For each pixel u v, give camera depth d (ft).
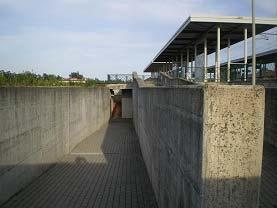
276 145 31.07
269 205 17.85
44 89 35.83
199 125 11.21
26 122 30.12
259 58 74.74
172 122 17.31
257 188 10.87
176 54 97.35
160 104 23.11
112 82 103.14
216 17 55.57
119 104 102.01
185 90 13.66
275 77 51.62
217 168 10.79
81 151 48.34
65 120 45.57
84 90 60.18
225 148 10.76
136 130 68.28
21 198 27.02
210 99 10.66
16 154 27.73
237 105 10.69
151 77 96.27
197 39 72.28
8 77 35.17
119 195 27.91
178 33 66.44
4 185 25.38
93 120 70.13
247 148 10.78
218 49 59.72
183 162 14.11
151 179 30.48
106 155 45.24
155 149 26.68
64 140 44.98
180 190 14.85
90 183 31.58
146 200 26.53
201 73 64.44
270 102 32.42
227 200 10.89
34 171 32.53
